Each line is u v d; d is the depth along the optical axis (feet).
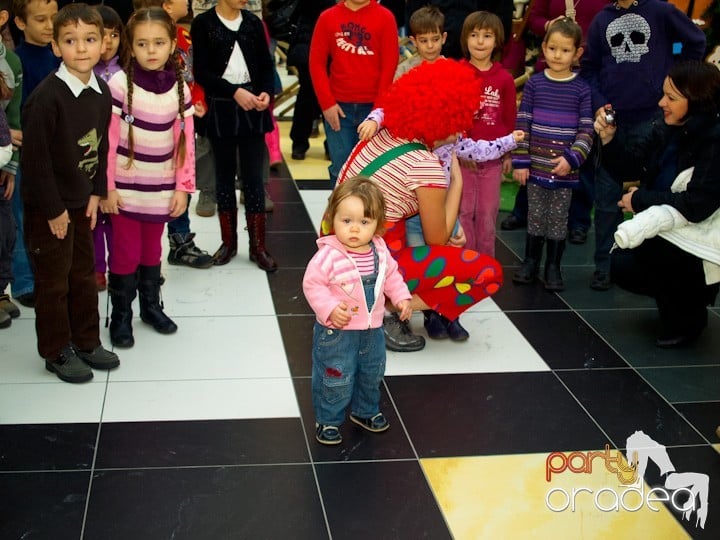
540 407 11.00
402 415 10.69
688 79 11.59
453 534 8.68
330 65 15.06
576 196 16.60
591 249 16.48
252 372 11.50
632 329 13.26
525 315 13.62
